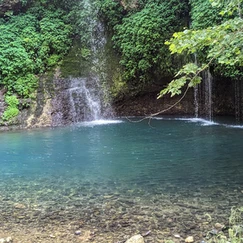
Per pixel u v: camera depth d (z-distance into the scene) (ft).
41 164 21.45
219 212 13.37
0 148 25.82
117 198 15.28
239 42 9.71
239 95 35.96
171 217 13.11
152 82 39.24
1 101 35.14
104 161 21.70
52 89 37.65
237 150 23.22
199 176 18.11
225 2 11.58
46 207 14.49
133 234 11.93
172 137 28.09
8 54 36.11
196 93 38.52
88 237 11.84
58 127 34.47
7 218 13.52
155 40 37.11
